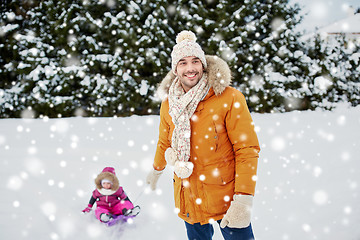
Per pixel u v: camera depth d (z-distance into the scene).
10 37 7.93
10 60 7.98
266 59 7.93
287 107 7.79
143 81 7.82
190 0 8.23
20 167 3.25
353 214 1.91
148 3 8.09
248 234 1.30
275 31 7.91
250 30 7.97
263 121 5.96
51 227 2.01
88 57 7.77
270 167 3.06
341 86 7.88
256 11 8.29
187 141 1.29
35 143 4.33
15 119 6.98
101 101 7.56
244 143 1.23
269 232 1.84
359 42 7.95
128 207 2.20
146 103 7.95
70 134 5.01
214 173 1.29
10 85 7.94
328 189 2.38
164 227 2.01
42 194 2.56
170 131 1.45
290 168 2.99
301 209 2.10
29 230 1.96
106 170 2.32
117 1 8.34
